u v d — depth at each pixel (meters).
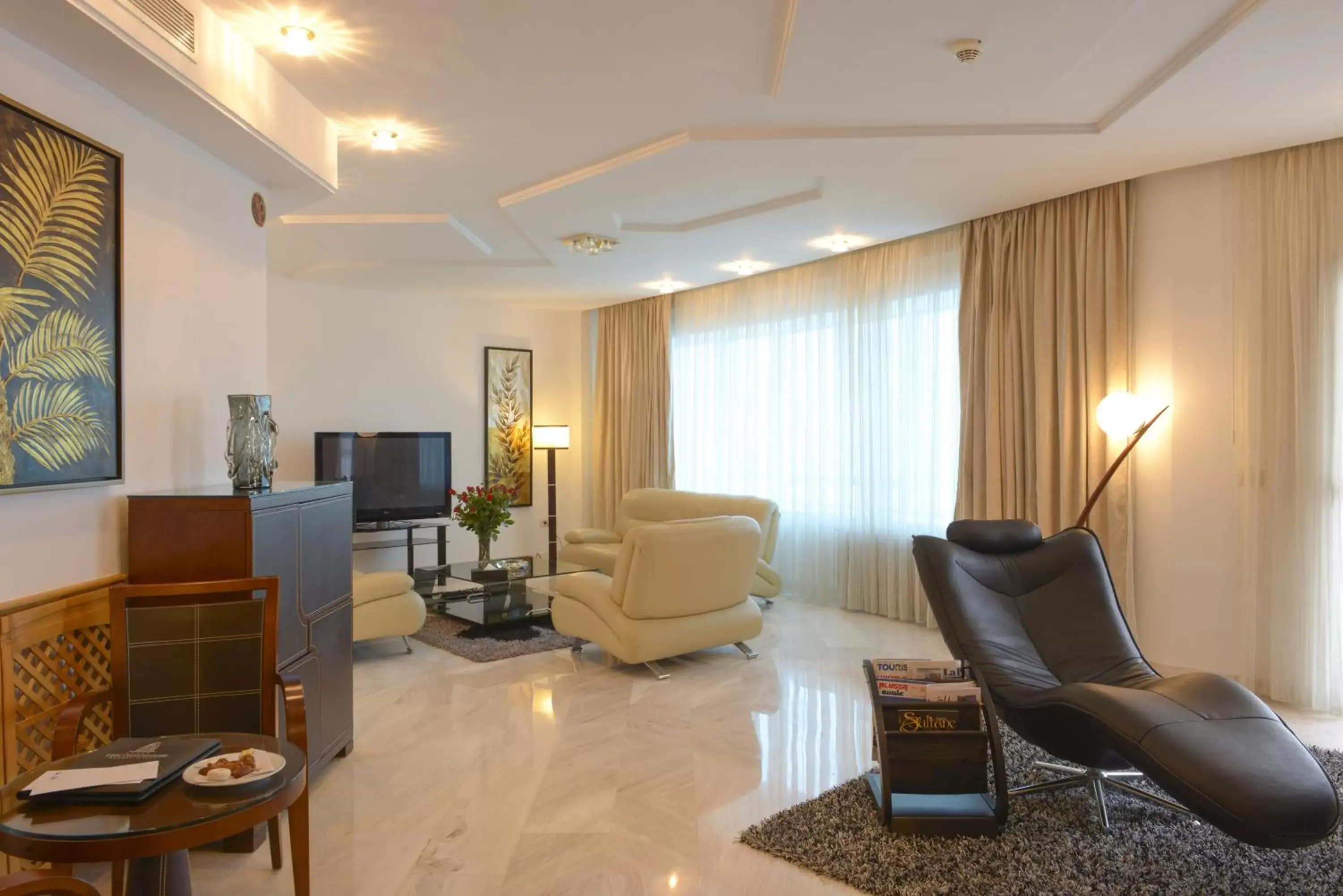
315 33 2.72
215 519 2.56
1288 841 1.97
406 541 7.33
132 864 1.77
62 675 2.36
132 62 2.31
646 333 7.58
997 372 4.83
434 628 5.35
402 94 3.18
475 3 2.51
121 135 2.56
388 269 6.29
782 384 6.42
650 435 7.53
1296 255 3.72
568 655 4.74
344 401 6.96
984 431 4.93
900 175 4.05
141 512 2.57
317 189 3.49
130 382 2.62
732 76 3.01
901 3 2.46
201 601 2.52
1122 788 2.76
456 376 7.66
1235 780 2.03
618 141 3.67
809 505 6.20
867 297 5.73
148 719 2.26
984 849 2.46
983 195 4.40
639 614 4.21
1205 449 4.06
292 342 6.67
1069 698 2.45
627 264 6.09
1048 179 4.13
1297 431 3.71
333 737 3.12
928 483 5.43
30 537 2.22
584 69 2.96
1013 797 2.79
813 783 2.98
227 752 1.99
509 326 8.04
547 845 2.54
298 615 2.87
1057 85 3.08
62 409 2.24
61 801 1.68
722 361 6.90
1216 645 4.03
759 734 3.47
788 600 6.26
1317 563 3.65
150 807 1.67
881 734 2.67
